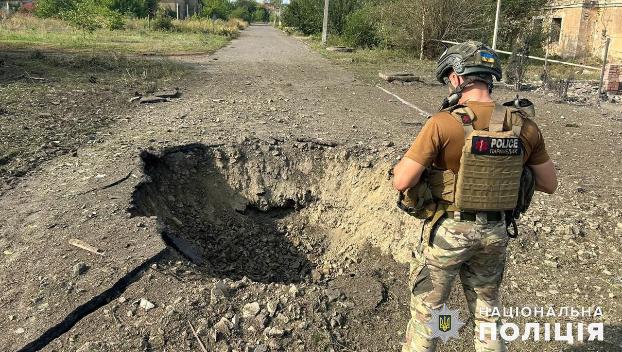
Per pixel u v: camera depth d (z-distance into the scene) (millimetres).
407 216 5152
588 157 7441
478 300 2662
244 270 5410
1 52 15945
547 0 23391
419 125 8469
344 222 6102
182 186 6109
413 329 2697
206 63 16656
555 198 5680
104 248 3920
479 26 21078
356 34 25219
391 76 13953
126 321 3211
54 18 35125
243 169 6441
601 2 21578
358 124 8258
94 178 5305
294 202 6395
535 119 10070
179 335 3105
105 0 42438
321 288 3736
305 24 37875
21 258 3834
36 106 8477
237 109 9047
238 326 3225
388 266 4699
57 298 3369
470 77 2381
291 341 3199
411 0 20781
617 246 4699
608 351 3344
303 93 11406
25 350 3000
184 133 7004
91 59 14484
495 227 2430
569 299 3914
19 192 5020
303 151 6656
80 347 3014
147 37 28188
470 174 2322
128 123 7699
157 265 3756
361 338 3430
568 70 18719
